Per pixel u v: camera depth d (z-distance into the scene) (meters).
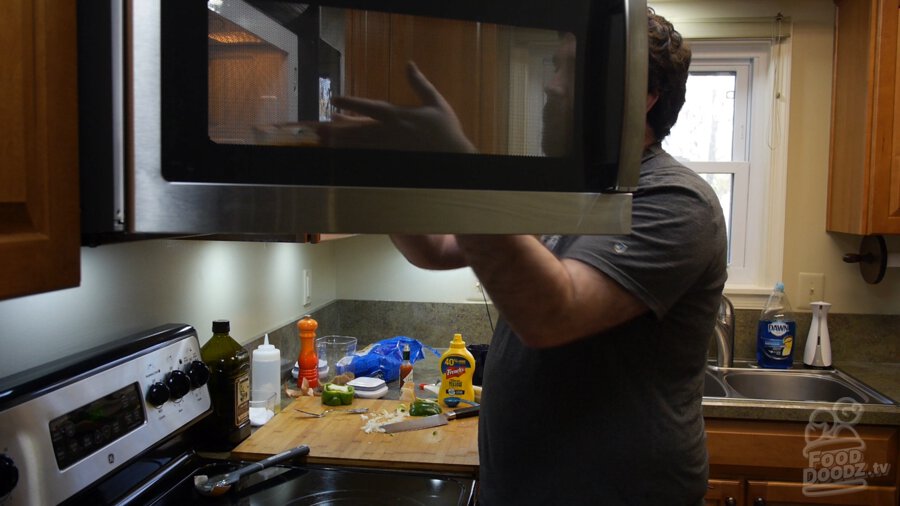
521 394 1.09
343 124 0.62
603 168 0.67
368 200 0.61
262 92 0.60
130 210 0.57
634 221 0.97
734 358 2.40
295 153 0.61
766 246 2.41
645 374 1.04
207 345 1.39
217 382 1.36
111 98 0.58
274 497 1.17
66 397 0.94
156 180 0.57
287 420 1.57
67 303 1.09
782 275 2.38
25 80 0.59
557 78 0.66
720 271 1.08
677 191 0.99
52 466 0.90
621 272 0.91
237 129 0.60
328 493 1.19
